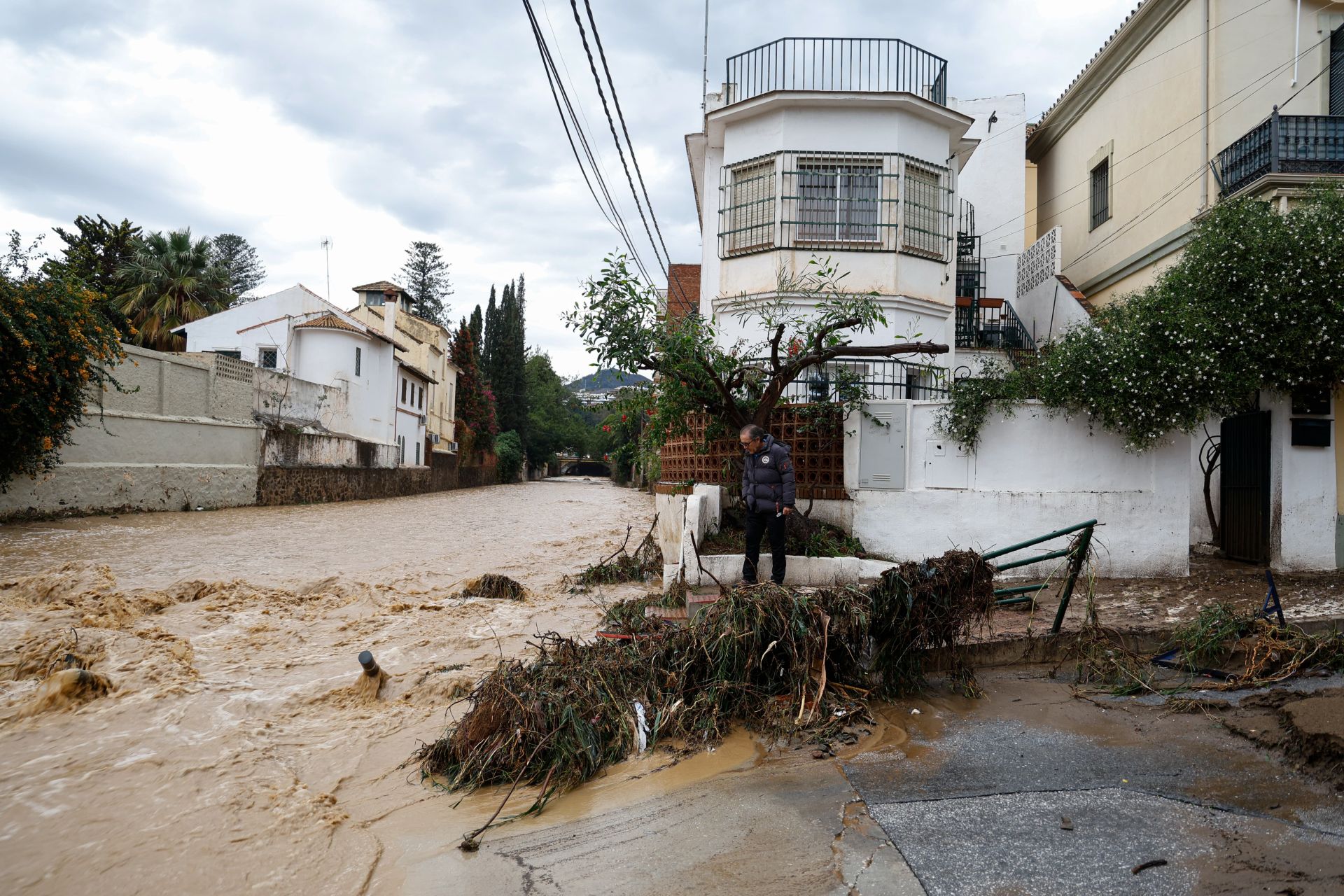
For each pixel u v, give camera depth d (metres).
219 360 23.41
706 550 9.07
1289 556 9.29
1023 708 5.35
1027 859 3.30
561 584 10.53
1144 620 7.08
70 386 15.81
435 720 5.06
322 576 10.66
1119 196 15.54
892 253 13.23
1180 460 9.41
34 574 9.48
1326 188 9.18
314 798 3.91
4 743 4.48
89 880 3.15
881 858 3.33
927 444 9.74
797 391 12.66
